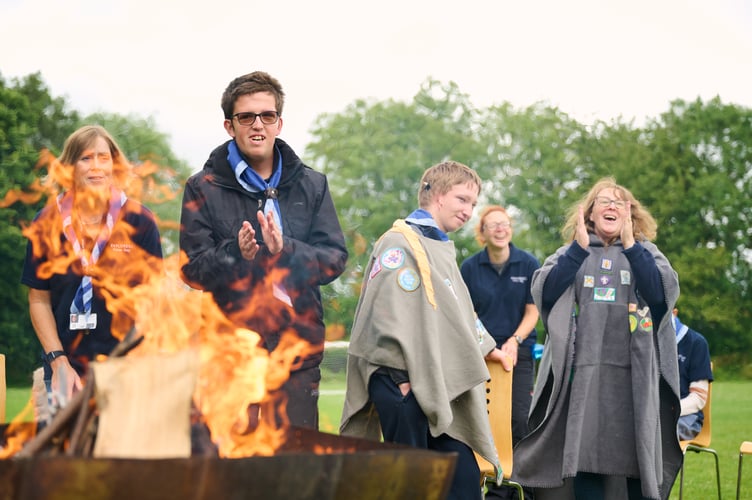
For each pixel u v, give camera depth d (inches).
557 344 349.7
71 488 149.6
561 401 350.6
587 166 2883.9
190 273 275.3
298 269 276.2
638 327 345.7
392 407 285.0
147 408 173.2
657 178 2839.6
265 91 285.9
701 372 439.8
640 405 341.7
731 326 2765.7
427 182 314.5
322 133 2910.9
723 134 2908.5
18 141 2018.9
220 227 282.4
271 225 260.2
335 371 398.0
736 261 2812.5
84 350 269.6
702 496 497.4
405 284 289.0
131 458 151.6
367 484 171.6
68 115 2299.5
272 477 161.6
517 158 2817.4
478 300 459.2
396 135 2819.9
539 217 2780.5
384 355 285.1
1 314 1973.4
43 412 255.9
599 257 353.7
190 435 189.6
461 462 295.1
